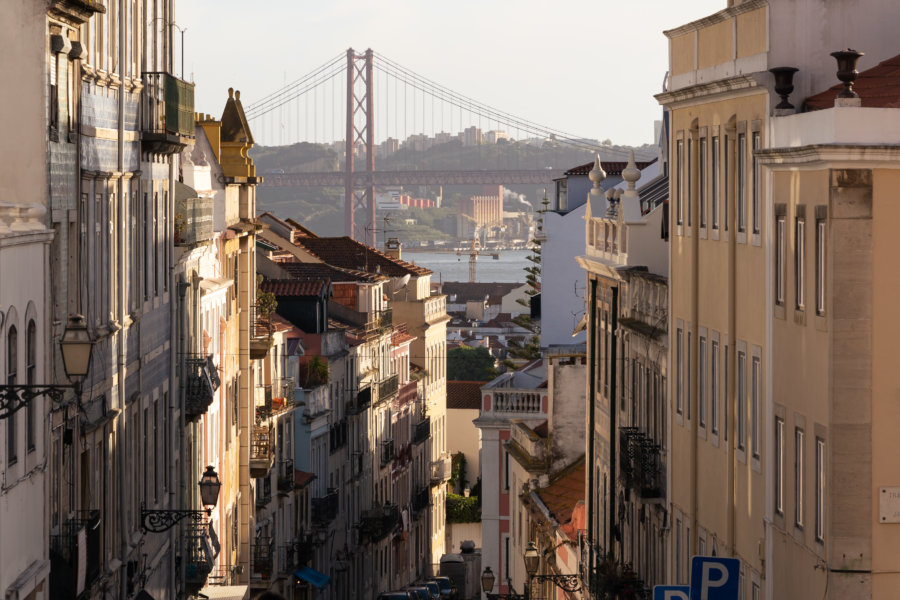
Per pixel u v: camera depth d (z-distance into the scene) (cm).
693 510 6788
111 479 6862
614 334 8819
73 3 5616
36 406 4953
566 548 10069
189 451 9250
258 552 11662
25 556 4803
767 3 5847
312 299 14850
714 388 6512
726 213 6300
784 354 5391
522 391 13175
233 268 11319
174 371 8606
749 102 5994
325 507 14375
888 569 4772
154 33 7981
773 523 5534
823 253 4931
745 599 5981
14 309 4588
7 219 4672
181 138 8262
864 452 4766
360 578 16588
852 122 4806
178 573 8756
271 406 12412
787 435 5350
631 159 8588
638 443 7819
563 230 12412
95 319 6575
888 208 4762
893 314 4766
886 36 5869
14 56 5331
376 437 17800
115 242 7056
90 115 6500
